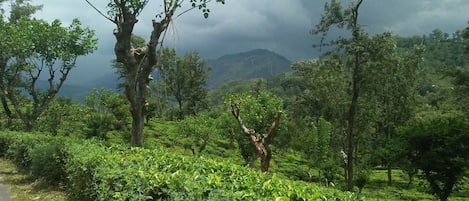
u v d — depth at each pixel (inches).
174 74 2827.3
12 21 1222.9
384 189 1489.9
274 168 1590.8
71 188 435.8
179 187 235.6
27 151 652.7
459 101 1213.7
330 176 1438.2
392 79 1422.2
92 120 1621.6
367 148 1488.7
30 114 1027.9
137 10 555.5
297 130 1535.4
